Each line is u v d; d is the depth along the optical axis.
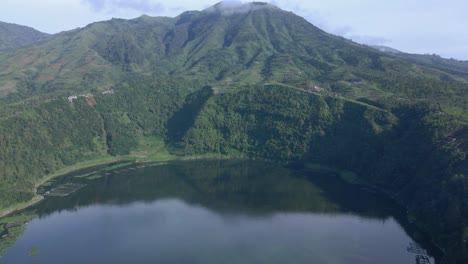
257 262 147.12
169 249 157.25
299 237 167.00
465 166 178.25
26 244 164.00
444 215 162.50
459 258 139.38
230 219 186.12
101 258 151.12
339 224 180.00
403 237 167.25
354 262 147.62
